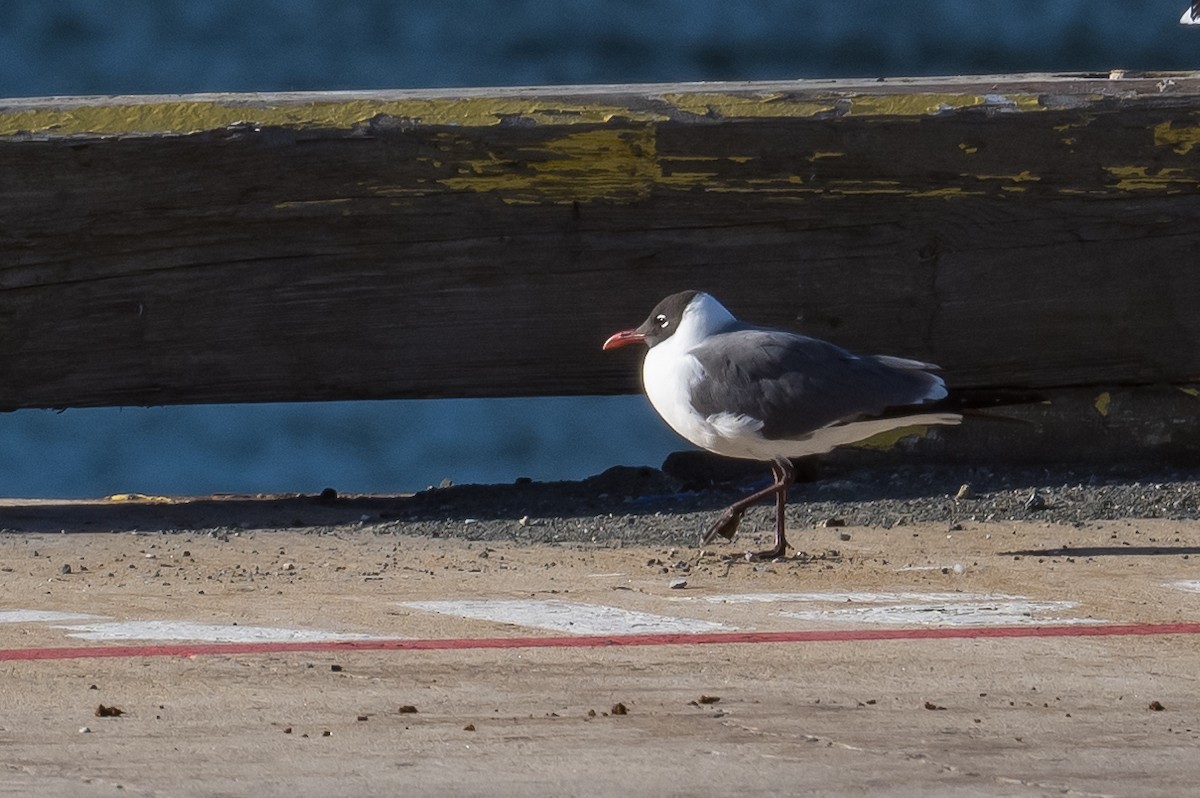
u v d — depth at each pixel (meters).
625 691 8.90
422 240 14.35
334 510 14.90
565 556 12.88
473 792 7.34
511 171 14.27
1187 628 10.35
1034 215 14.59
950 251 14.61
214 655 9.62
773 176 14.39
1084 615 10.73
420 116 14.16
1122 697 8.82
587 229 14.43
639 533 13.70
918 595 11.38
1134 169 14.50
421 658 9.56
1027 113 14.38
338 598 11.29
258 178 14.10
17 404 14.30
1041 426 15.06
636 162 14.30
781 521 12.83
